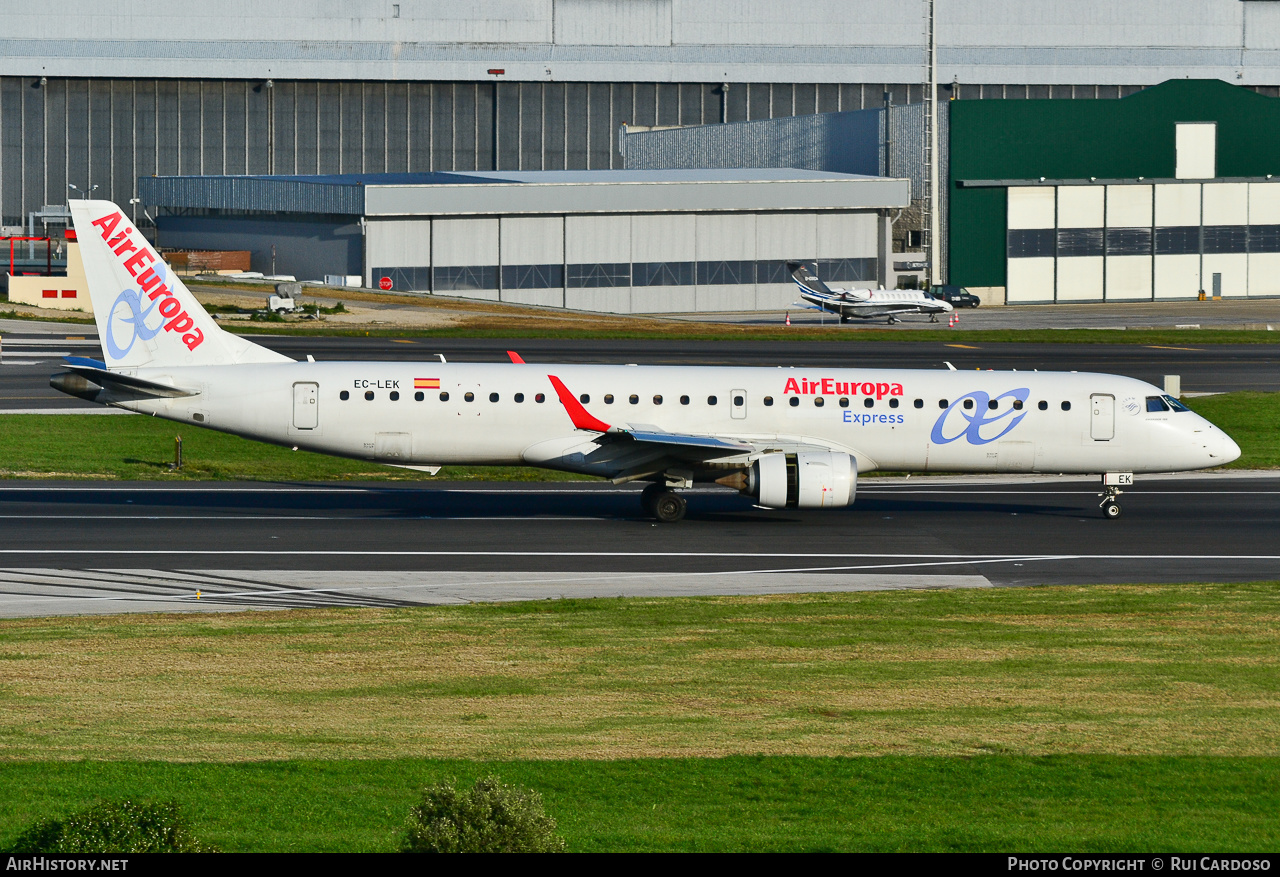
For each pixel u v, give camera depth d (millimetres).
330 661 104500
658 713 90250
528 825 56656
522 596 131750
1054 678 100562
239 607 124750
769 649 109500
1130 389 178375
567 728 86188
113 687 95875
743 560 149750
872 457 175375
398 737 83438
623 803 71125
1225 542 162750
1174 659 106750
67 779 72625
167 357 169250
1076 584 139125
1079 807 71562
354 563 145125
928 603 128250
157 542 153625
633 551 153875
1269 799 73125
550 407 169625
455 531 163750
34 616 120125
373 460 171000
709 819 68938
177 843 56062
